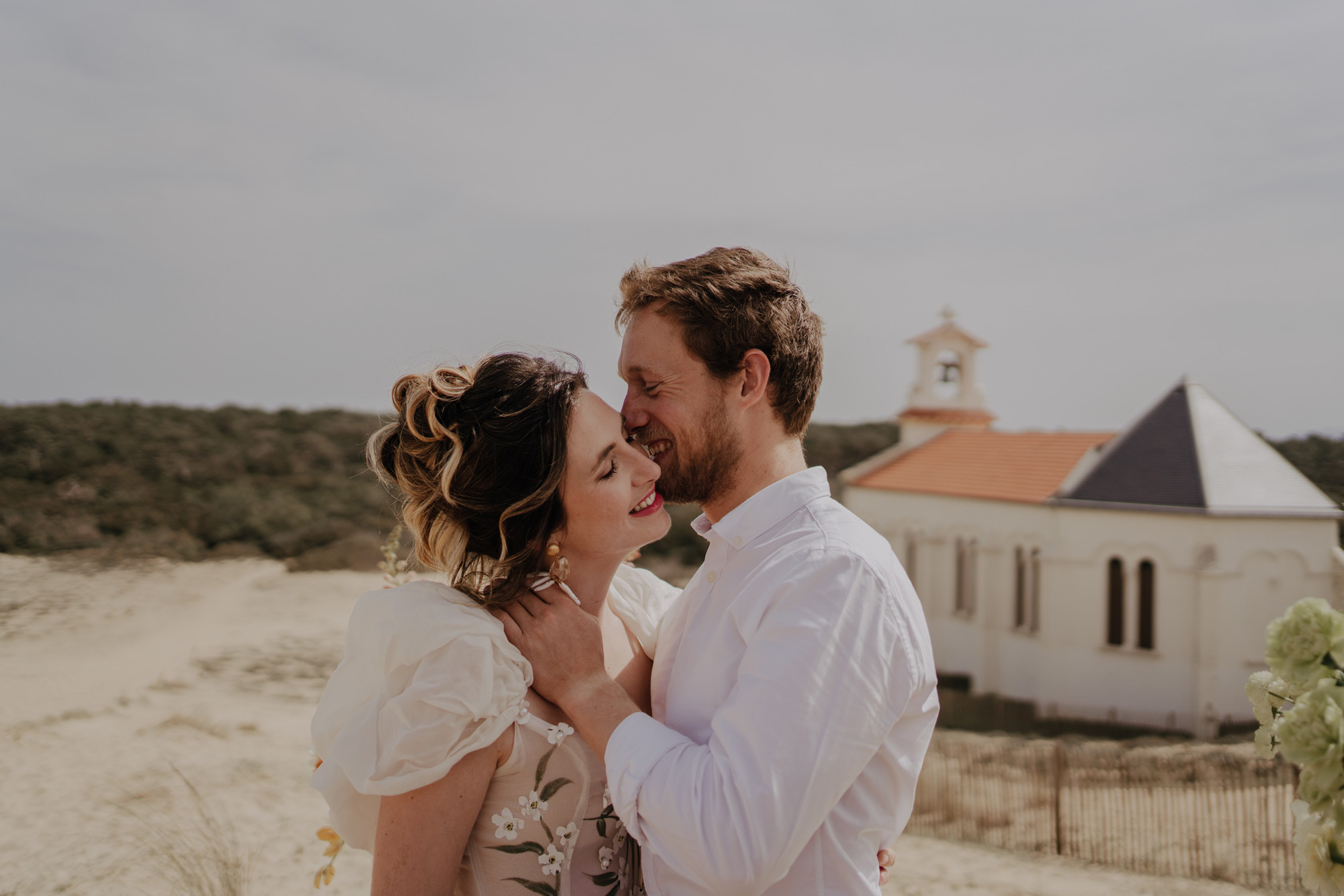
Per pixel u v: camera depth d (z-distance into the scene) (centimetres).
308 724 1327
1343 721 149
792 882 177
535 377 202
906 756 190
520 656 187
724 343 204
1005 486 2402
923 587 2583
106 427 4453
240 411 5231
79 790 908
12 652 1938
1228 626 1930
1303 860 158
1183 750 1550
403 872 174
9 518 3316
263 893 666
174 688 1631
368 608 191
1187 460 2083
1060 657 2133
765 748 162
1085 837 1068
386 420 217
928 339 3108
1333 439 3447
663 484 215
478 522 200
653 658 244
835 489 3262
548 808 189
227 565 3148
